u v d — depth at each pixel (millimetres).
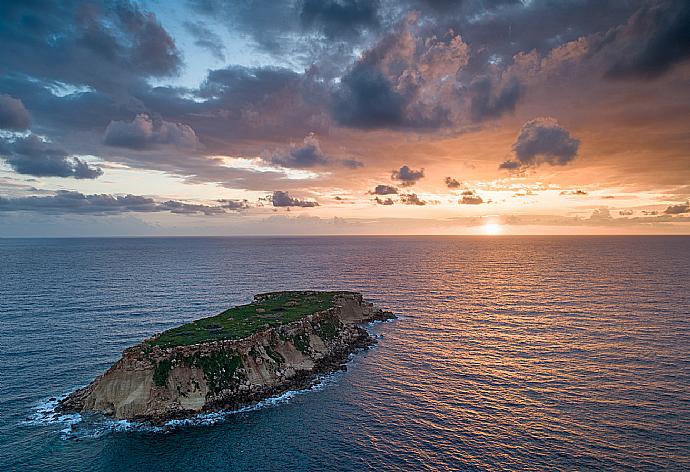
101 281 172375
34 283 164625
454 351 81625
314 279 184750
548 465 44344
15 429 52719
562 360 74875
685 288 148625
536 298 134750
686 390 61531
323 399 61812
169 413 56594
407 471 44094
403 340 89625
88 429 53156
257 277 190875
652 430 50781
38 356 76375
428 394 62406
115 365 61125
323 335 85375
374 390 64438
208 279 182625
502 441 49188
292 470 44750
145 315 108375
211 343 66375
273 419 56031
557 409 56531
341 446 49156
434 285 166250
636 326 96500
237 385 63250
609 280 172500
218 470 45000
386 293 147125
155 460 46969
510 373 69500
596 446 47625
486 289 154875
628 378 66188
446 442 49344
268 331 75500
